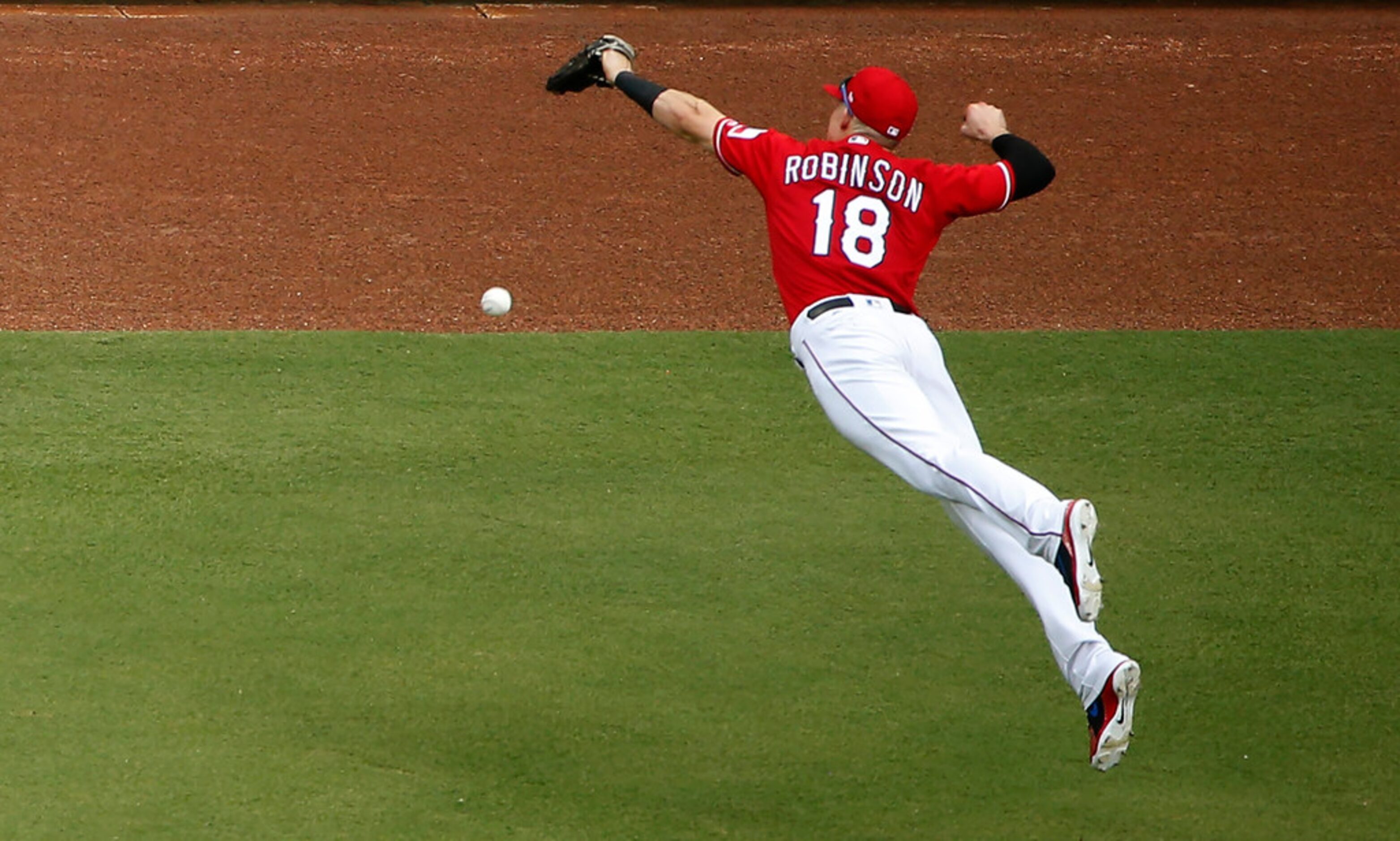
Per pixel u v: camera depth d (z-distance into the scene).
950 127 50.75
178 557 26.64
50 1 59.41
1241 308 39.25
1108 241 43.59
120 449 30.11
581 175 47.19
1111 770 21.94
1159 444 31.50
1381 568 27.22
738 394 33.28
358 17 59.34
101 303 37.75
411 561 26.77
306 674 23.59
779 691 23.53
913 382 19.89
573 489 29.31
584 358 34.84
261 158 47.31
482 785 21.30
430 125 50.19
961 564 27.17
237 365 33.88
